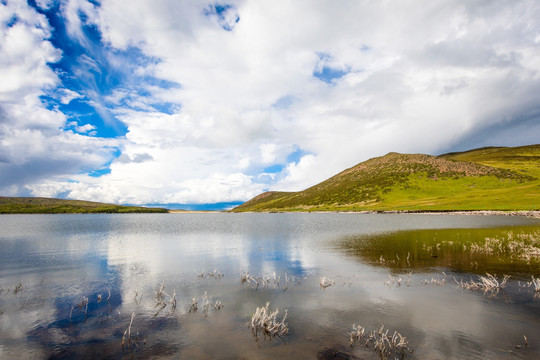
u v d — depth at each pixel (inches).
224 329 457.1
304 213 6309.1
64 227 2731.3
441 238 1417.3
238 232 2033.7
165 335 438.6
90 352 391.9
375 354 377.4
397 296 603.2
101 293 646.5
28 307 562.6
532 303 549.6
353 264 912.3
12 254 1149.1
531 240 1262.3
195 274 811.4
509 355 372.2
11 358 378.6
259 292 642.2
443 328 452.1
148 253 1159.6
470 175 6274.6
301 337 427.8
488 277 725.3
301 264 927.0
